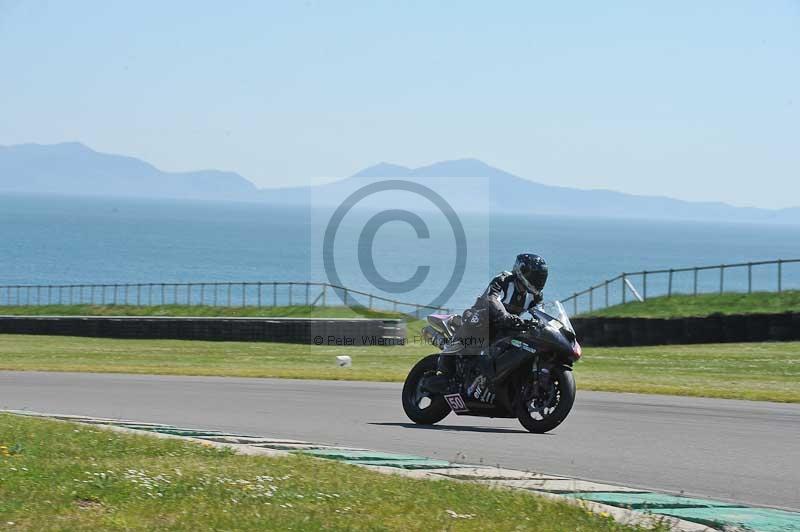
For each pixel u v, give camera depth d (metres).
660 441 30.11
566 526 18.20
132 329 97.00
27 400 42.25
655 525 18.31
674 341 78.25
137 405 40.22
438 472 24.12
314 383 50.38
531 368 31.92
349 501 19.78
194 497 19.67
